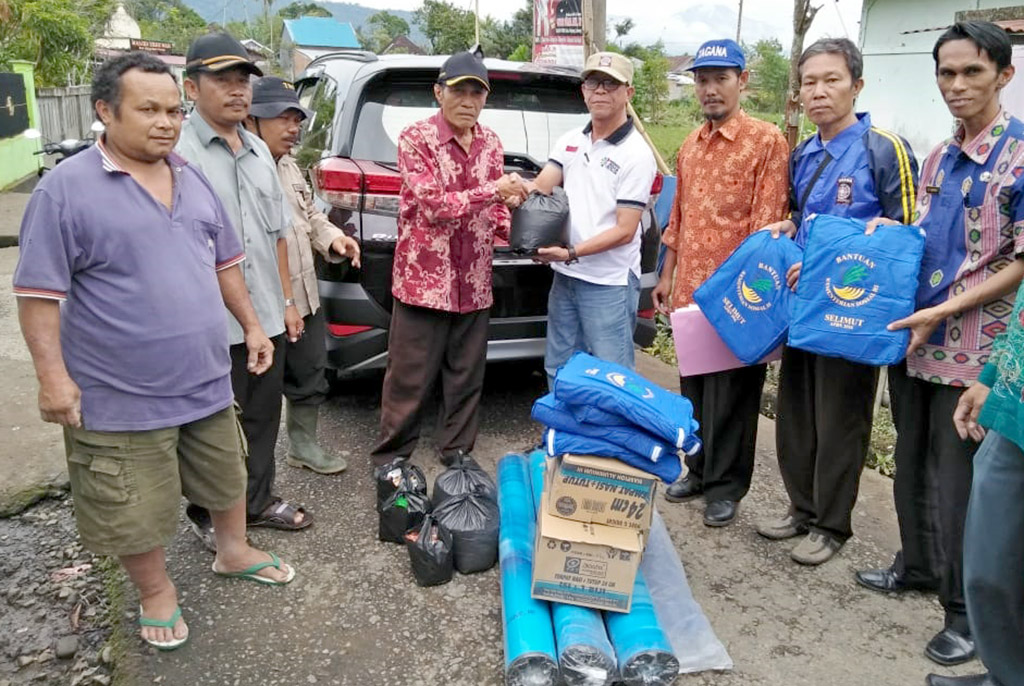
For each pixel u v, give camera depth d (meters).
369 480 3.69
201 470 2.61
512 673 2.35
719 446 3.32
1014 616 2.22
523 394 4.73
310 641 2.62
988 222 2.39
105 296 2.23
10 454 3.84
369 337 3.59
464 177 3.25
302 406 3.64
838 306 2.62
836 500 3.05
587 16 5.75
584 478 2.50
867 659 2.58
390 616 2.75
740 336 2.99
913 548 2.84
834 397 2.90
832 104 2.79
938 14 8.57
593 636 2.38
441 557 2.88
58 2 19.34
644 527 2.55
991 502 2.15
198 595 2.85
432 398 4.49
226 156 2.85
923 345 2.58
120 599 2.82
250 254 2.90
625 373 2.74
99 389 2.28
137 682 2.43
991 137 2.38
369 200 3.47
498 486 3.37
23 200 11.53
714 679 2.47
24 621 2.85
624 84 3.15
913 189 2.70
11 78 13.55
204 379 2.44
